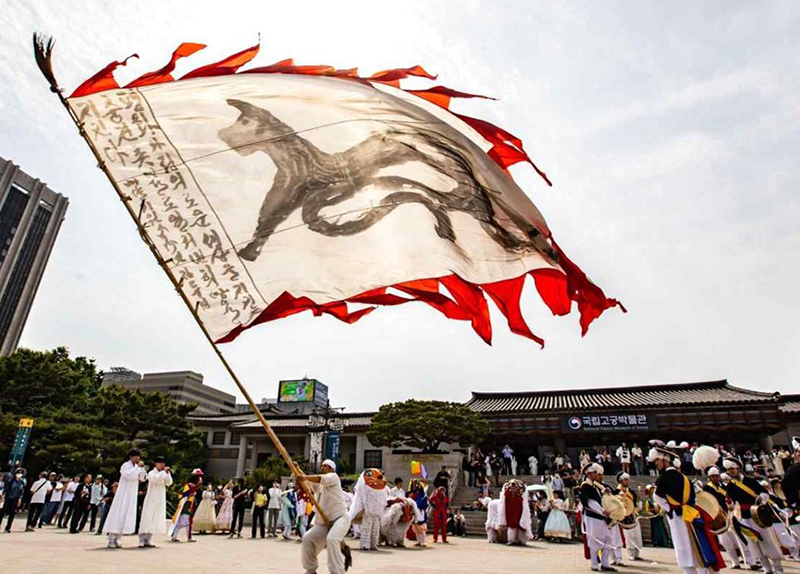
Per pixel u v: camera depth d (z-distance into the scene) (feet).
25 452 96.84
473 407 123.54
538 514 64.64
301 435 133.59
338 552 18.45
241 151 16.39
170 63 16.31
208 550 37.32
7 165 224.12
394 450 99.09
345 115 17.61
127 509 35.63
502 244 16.66
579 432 105.60
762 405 98.43
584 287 16.74
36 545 34.76
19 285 226.99
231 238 15.10
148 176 15.35
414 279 15.29
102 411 112.88
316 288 14.85
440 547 48.80
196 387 302.25
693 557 21.88
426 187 16.97
